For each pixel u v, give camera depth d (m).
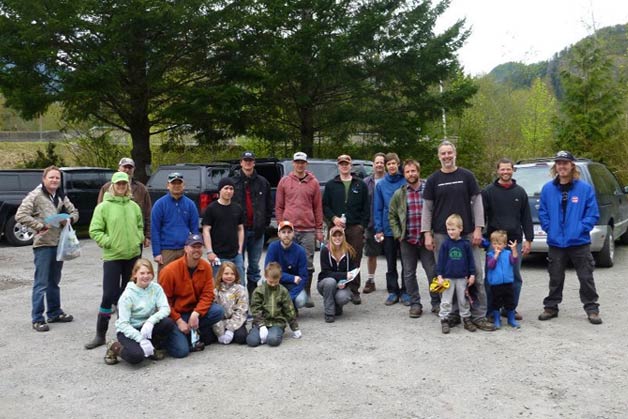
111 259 5.96
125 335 5.25
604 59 18.83
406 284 7.01
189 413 4.20
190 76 19.44
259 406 4.29
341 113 20.31
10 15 16.66
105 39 16.88
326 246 6.93
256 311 5.98
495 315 6.31
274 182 12.20
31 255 12.06
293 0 19.84
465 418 4.04
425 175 23.14
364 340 5.92
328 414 4.13
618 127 18.55
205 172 12.46
